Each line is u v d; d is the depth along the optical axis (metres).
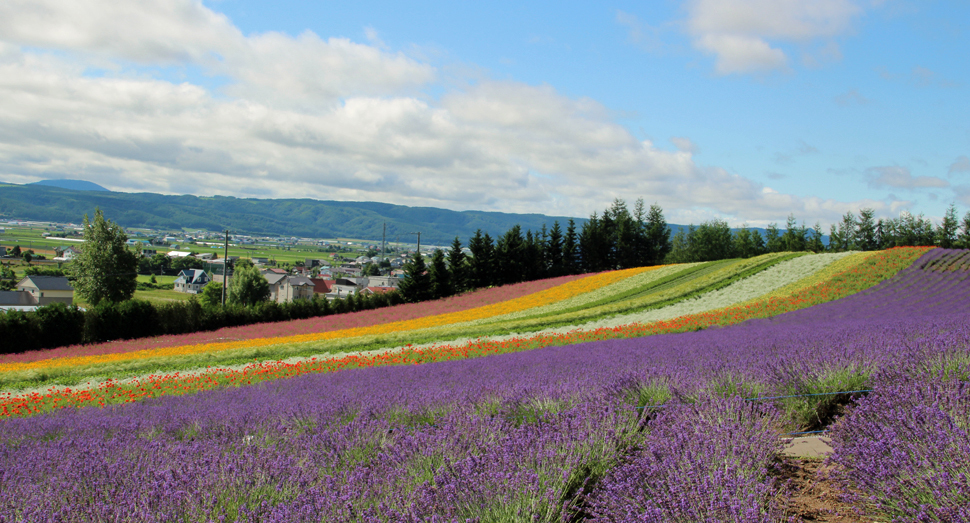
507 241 64.31
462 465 3.52
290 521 3.00
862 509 3.23
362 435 4.94
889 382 5.01
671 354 9.77
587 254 74.31
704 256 87.75
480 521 2.95
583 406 4.77
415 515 2.94
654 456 3.50
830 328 12.97
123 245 59.28
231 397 10.37
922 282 26.42
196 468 3.99
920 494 2.88
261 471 3.84
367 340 24.14
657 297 31.19
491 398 6.07
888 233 79.50
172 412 8.52
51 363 24.97
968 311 19.48
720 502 2.70
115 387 15.15
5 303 72.88
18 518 3.61
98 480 4.09
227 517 3.39
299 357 21.48
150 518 3.29
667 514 2.80
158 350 27.88
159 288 116.69
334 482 3.64
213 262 149.50
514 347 19.08
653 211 83.94
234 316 42.91
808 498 3.58
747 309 24.11
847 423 3.99
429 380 10.04
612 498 3.06
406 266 53.16
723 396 4.79
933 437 3.21
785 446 4.33
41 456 5.45
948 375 4.95
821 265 33.50
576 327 25.14
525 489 3.08
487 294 49.59
